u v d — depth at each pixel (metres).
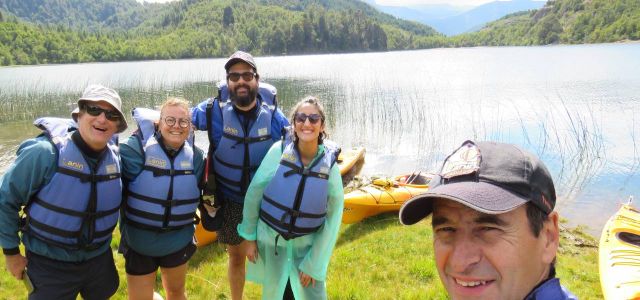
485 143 1.40
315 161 3.44
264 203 3.54
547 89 27.11
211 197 3.94
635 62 44.16
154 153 3.39
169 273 3.60
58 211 2.95
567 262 6.39
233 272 4.14
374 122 17.95
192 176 3.49
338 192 3.54
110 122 2.96
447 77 36.38
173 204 3.38
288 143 3.54
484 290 1.25
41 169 2.88
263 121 3.88
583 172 11.48
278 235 3.50
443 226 1.33
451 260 1.29
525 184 1.24
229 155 3.82
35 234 2.97
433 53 94.06
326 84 31.95
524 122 17.55
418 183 9.88
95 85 3.02
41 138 3.02
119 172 3.21
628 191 10.14
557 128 16.28
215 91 28.17
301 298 3.49
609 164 12.01
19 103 24.84
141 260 3.47
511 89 27.59
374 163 13.08
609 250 5.53
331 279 5.31
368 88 28.78
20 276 3.05
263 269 3.65
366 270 5.63
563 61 50.72
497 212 1.19
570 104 21.44
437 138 15.34
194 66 62.41
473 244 1.27
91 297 3.32
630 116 18.05
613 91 25.09
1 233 2.90
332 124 17.80
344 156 11.98
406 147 14.52
